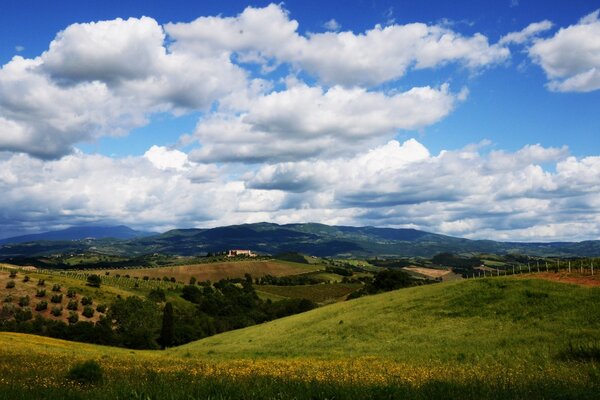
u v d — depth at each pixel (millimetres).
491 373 18000
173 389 11891
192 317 152875
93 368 16922
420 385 13383
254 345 51750
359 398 10633
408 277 126125
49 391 12469
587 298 42031
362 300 68000
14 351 31938
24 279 164000
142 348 118000
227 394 10805
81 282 179375
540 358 23516
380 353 35812
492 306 45781
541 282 50188
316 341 47219
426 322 46094
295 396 10562
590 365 18828
